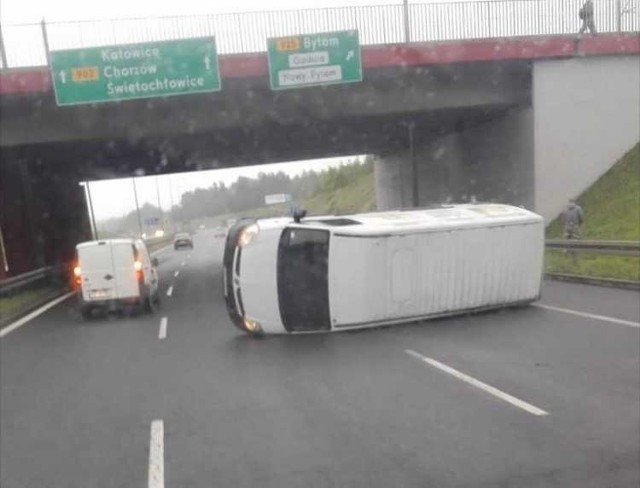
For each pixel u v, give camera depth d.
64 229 38.56
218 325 16.09
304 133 29.31
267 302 13.57
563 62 24.55
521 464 6.20
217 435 7.58
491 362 10.41
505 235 14.97
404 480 5.95
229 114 24.22
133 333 15.80
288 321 13.58
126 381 10.74
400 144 37.22
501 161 27.42
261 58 22.77
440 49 23.30
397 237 13.73
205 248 62.78
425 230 13.98
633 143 25.28
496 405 8.11
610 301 15.64
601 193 24.34
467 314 14.93
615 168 24.92
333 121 26.02
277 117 24.48
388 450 6.74
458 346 11.80
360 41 23.61
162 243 77.31
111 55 22.16
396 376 9.86
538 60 24.39
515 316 14.58
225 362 11.67
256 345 13.09
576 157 24.92
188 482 6.20
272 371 10.70
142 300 18.89
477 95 24.88
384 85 24.33
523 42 23.86
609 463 6.14
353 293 13.48
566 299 16.39
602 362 10.01
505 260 15.01
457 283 14.45
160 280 30.56
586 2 24.55
